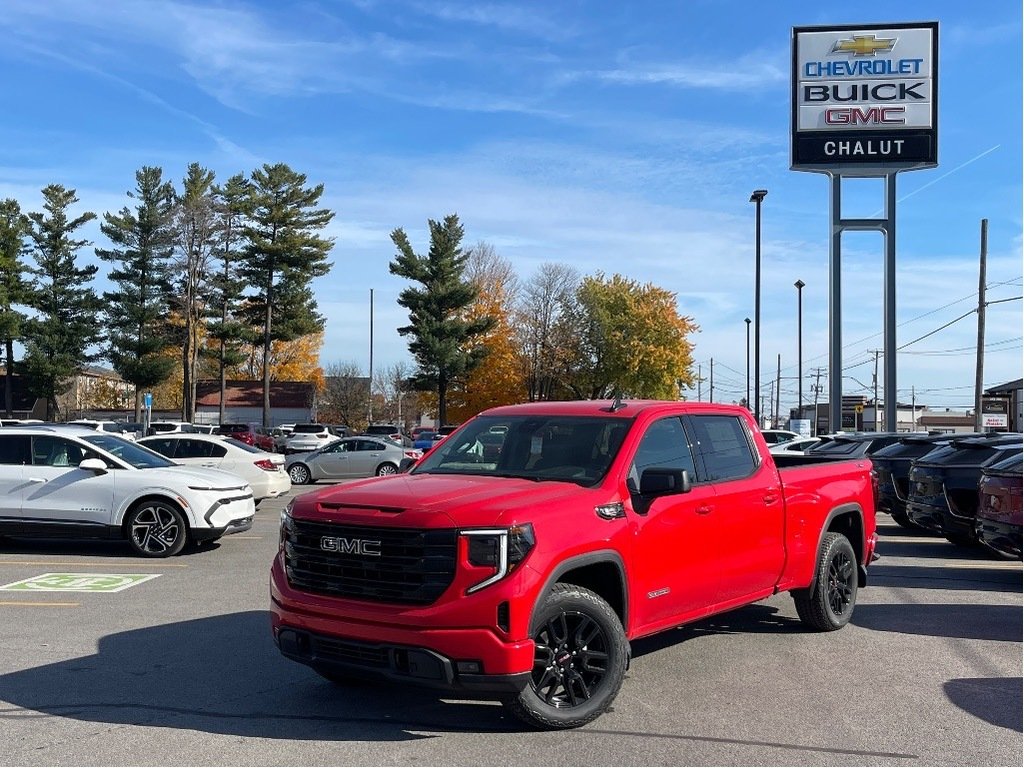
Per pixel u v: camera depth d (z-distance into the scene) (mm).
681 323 69438
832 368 30141
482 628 4895
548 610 5172
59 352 59094
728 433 7102
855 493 8391
